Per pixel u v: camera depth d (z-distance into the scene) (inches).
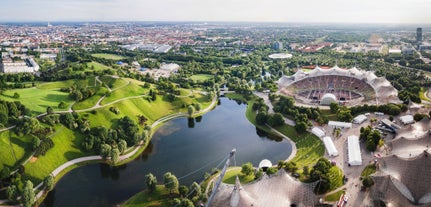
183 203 6968.5
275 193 6545.3
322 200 7121.1
